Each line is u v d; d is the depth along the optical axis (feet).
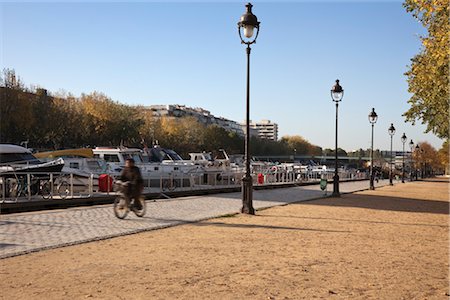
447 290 22.56
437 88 67.31
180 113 615.98
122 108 280.72
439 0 48.44
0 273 24.68
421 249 33.76
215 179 115.65
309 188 126.82
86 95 277.44
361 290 22.21
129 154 112.06
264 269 26.12
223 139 400.88
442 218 56.08
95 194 72.49
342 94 93.30
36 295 20.68
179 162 129.49
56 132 208.95
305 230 42.22
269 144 549.54
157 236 37.50
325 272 25.75
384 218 54.65
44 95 215.72
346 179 214.07
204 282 23.11
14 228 40.22
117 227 41.60
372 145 133.80
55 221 44.93
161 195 79.41
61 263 27.17
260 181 126.93
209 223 46.09
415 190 136.26
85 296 20.54
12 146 77.61
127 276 24.16
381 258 30.01
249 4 54.75
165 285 22.49
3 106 183.73
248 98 55.31
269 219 50.47
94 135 245.45
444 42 52.95
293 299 20.54
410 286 23.17
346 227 45.16
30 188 64.49
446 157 406.62
